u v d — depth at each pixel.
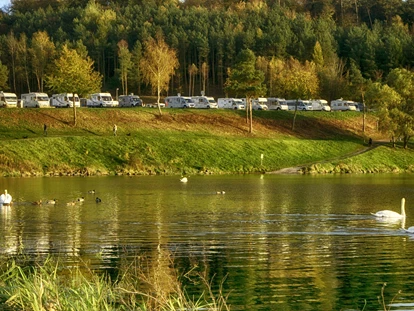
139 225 76.31
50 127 187.62
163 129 196.38
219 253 60.09
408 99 199.62
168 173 161.12
